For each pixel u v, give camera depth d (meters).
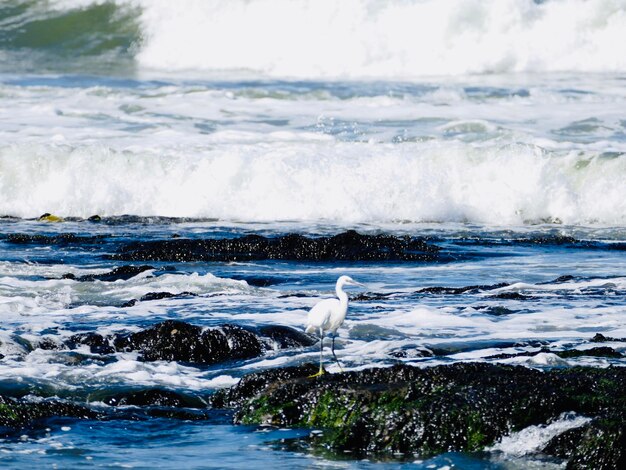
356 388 34.34
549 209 90.25
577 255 72.62
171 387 38.78
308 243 71.19
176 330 44.25
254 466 31.17
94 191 92.31
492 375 34.66
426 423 32.34
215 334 44.16
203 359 43.47
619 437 30.03
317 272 65.56
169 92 124.12
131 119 110.94
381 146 98.94
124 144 99.56
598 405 32.75
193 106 116.94
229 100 120.12
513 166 92.12
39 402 35.91
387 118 111.50
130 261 68.81
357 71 149.00
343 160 93.12
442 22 149.62
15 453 32.12
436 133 104.50
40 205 91.94
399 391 33.91
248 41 155.00
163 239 76.50
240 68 153.25
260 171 92.25
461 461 31.12
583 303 53.91
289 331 45.78
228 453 32.31
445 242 77.88
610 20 150.12
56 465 31.17
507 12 149.88
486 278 63.66
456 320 49.62
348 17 152.25
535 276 64.31
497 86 131.00
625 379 34.34
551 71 146.88
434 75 146.38
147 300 55.47
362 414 33.34
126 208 92.25
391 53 149.62
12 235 77.25
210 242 71.19
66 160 93.69
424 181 91.31
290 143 100.25
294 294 57.31
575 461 30.16
